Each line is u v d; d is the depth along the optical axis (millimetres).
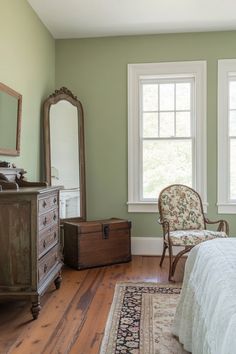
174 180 4316
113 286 3129
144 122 4344
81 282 3258
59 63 4363
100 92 4316
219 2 3428
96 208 4352
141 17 3766
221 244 1887
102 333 2215
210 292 1420
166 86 4305
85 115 4340
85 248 3705
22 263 2385
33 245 2381
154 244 4254
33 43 3629
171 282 3229
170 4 3469
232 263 1503
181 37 4188
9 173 2900
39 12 3654
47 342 2104
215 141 4164
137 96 4266
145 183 4359
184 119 4289
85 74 4336
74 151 4199
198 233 3465
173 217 3795
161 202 3844
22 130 3389
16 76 3188
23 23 3336
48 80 4160
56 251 2980
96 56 4316
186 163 4293
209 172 4180
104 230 3811
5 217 2381
